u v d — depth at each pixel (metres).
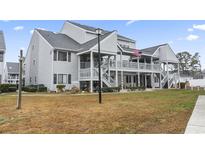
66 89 23.12
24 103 11.10
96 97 14.95
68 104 10.54
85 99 13.34
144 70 29.70
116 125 5.80
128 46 35.00
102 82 23.61
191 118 6.56
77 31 28.44
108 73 24.77
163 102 11.20
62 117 6.93
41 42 25.53
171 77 33.91
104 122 6.16
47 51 24.00
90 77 22.52
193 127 5.43
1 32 25.47
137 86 27.81
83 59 25.53
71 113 7.71
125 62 27.22
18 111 8.25
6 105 10.20
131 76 31.58
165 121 6.22
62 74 23.55
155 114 7.41
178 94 17.72
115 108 8.96
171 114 7.39
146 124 5.89
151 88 30.45
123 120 6.42
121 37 34.28
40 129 5.46
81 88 24.33
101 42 23.75
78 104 10.52
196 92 20.80
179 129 5.29
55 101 12.13
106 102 11.38
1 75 22.83
